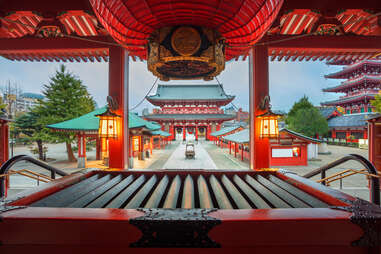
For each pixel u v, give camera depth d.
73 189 2.38
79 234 1.29
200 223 1.27
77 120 12.83
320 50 5.23
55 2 4.61
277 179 2.93
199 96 39.81
